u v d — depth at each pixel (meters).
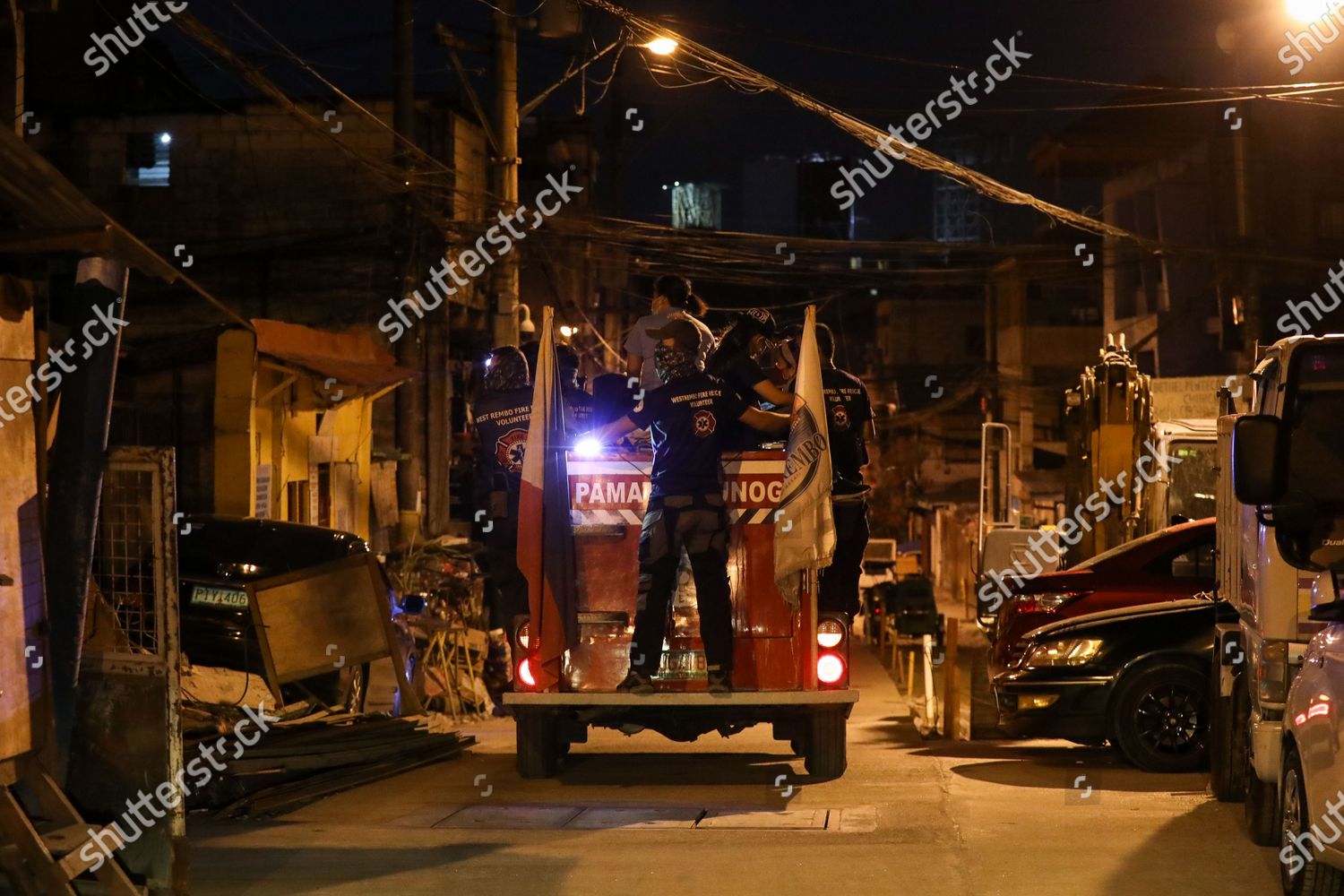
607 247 36.16
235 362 17.39
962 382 62.47
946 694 15.83
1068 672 11.56
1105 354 18.14
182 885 6.93
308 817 9.34
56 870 6.09
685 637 10.41
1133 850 7.98
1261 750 7.73
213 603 12.84
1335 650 6.38
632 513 10.48
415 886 7.24
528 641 10.39
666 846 8.22
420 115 29.62
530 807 9.66
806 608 10.30
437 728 13.98
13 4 9.59
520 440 11.63
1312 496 7.42
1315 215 31.89
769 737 14.22
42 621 6.77
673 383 9.96
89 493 7.00
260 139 29.78
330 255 29.44
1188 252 23.88
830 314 76.00
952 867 7.57
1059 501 48.25
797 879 7.36
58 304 8.90
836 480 10.88
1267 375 8.51
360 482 23.30
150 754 6.94
